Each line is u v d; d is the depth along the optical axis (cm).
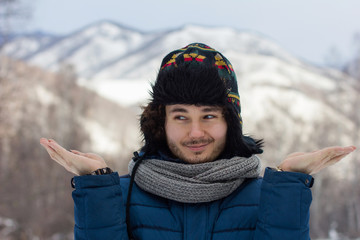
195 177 149
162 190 148
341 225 2162
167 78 152
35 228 1397
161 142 166
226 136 159
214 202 152
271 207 139
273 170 144
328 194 2291
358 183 2119
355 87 2197
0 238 1295
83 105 2542
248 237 146
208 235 147
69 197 1583
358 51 2205
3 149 1464
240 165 152
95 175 141
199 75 147
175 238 146
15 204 1403
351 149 133
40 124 2086
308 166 141
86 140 2675
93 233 139
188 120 150
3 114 1334
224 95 150
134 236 149
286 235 136
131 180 156
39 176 1570
